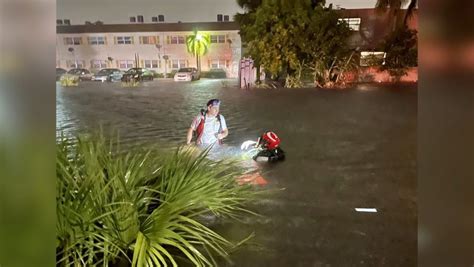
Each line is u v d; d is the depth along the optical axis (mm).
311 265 25594
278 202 31266
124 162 27734
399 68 35250
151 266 22469
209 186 27922
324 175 33344
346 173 33562
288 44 36594
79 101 35594
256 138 34844
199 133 35469
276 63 36750
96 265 22297
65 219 20703
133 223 23750
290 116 35906
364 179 32594
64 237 20656
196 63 37344
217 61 37188
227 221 29188
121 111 35469
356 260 26422
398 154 33375
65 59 36656
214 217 28828
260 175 33562
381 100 35219
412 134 33906
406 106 34531
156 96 36469
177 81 37469
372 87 35562
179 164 29219
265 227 29266
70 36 36875
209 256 26094
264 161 34000
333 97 35656
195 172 28641
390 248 27250
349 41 36312
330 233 28797
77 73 36531
